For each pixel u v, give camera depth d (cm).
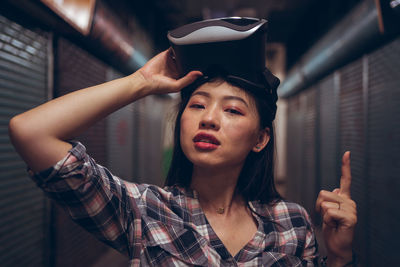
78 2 213
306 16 484
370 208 272
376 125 263
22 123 56
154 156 590
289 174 675
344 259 76
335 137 370
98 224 65
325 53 360
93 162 67
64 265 236
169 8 481
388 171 239
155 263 67
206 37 66
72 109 59
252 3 457
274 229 78
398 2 196
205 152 67
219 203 77
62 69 228
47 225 213
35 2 171
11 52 174
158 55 73
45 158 57
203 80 72
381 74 255
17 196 182
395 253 225
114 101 63
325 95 416
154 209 73
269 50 726
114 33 288
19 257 183
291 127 664
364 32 250
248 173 84
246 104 70
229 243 74
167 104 681
